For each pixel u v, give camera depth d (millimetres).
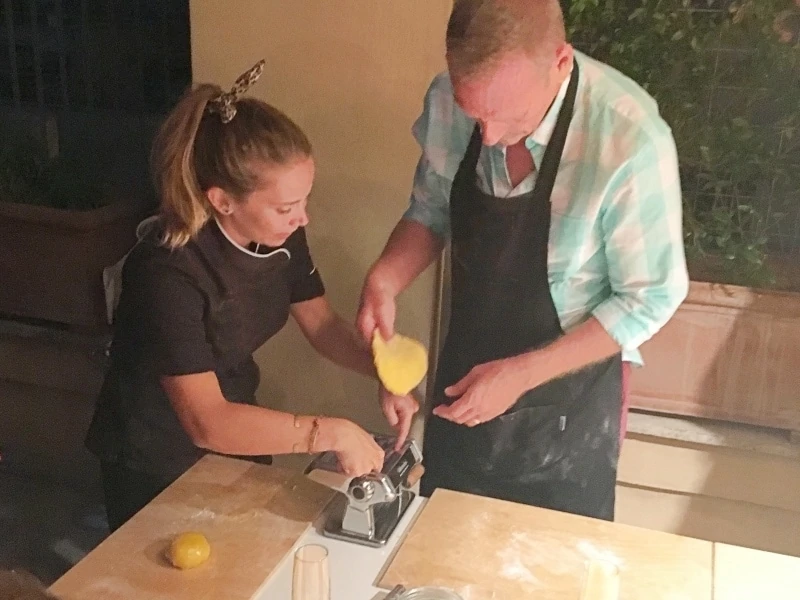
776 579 1213
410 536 1271
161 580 1156
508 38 1190
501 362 1439
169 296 1364
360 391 2049
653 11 1860
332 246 1981
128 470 1595
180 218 1359
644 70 1906
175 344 1355
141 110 2498
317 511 1326
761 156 1919
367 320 1537
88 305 2363
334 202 1948
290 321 2033
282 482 1399
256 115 1323
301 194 1343
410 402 1505
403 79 1831
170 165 1336
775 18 1849
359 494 1255
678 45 1877
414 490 1464
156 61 2457
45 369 2455
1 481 2574
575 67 1381
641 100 1383
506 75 1204
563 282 1491
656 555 1254
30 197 2352
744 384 1907
